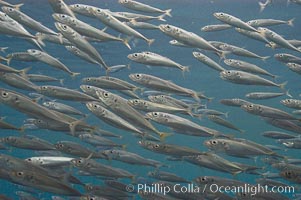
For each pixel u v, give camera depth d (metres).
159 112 1.25
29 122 1.87
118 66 1.66
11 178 1.09
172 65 1.37
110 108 1.13
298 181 1.20
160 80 1.35
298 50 1.43
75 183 1.31
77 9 1.32
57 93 1.33
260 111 1.44
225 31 3.50
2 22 1.24
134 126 1.20
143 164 1.47
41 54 1.47
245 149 1.26
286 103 1.62
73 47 1.58
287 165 1.36
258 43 3.79
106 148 1.59
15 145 1.34
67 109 1.58
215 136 1.28
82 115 1.57
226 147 1.26
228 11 3.17
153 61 1.36
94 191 1.32
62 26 1.26
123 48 3.75
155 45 3.75
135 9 1.46
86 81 1.47
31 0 2.84
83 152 1.36
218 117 1.56
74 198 1.55
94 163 1.33
